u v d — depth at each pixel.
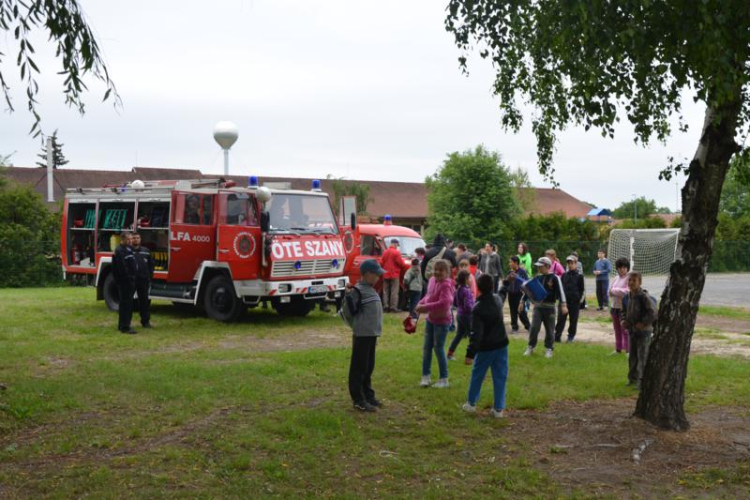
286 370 9.74
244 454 6.10
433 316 8.72
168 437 6.64
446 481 5.63
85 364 10.16
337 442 6.51
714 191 6.73
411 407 7.86
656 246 30.84
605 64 5.98
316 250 15.11
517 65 8.23
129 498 5.10
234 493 5.26
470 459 6.18
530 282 11.18
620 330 11.47
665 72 5.98
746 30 5.57
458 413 7.59
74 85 7.18
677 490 5.50
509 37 7.42
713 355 11.80
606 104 6.00
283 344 12.43
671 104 7.14
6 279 29.80
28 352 11.06
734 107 6.48
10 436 6.60
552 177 8.45
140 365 10.08
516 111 8.44
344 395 8.39
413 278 15.12
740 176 8.00
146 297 14.05
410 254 19.52
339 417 7.32
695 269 6.87
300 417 7.23
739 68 5.95
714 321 17.38
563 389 8.78
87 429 6.82
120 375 9.24
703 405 8.19
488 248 17.75
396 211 62.16
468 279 10.61
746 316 18.56
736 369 10.26
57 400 7.88
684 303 6.95
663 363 7.00
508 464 6.04
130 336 13.04
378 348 11.92
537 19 6.98
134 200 16.33
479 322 7.40
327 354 10.95
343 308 7.64
